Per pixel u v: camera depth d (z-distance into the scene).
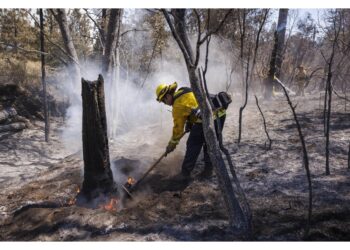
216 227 3.36
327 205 3.70
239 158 5.32
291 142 5.88
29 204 4.19
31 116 10.06
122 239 3.30
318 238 3.12
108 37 7.65
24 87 10.45
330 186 4.14
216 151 3.00
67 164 6.06
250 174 4.67
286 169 4.76
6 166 6.76
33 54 12.00
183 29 3.07
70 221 3.62
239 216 3.06
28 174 6.14
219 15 7.21
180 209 3.84
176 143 4.30
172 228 3.43
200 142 4.47
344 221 3.37
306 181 4.34
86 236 3.41
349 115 7.44
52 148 8.14
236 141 6.16
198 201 4.01
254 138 6.29
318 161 4.95
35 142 8.47
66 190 4.70
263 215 3.57
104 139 4.08
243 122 7.72
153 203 4.00
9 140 8.46
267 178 4.52
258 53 10.87
